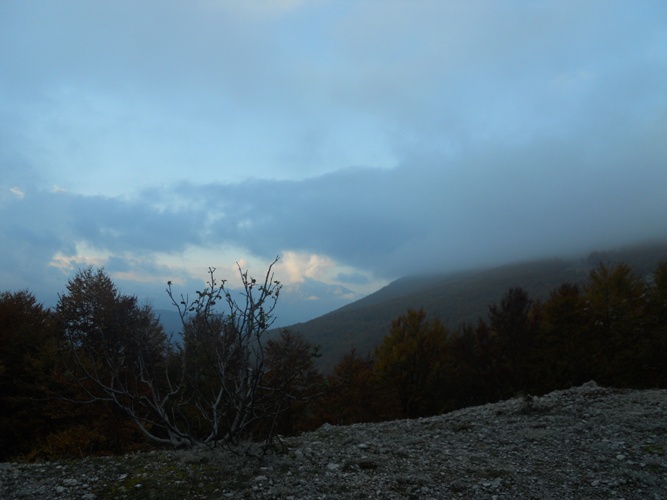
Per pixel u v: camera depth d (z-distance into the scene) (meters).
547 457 6.80
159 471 5.42
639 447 7.14
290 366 6.40
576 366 25.20
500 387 26.95
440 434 8.55
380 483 5.48
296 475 5.56
